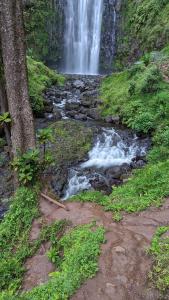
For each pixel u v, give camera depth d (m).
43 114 12.02
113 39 21.27
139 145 9.98
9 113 6.38
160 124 10.26
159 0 17.42
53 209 6.09
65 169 8.96
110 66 21.55
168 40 15.81
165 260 4.35
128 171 8.95
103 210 6.00
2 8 5.74
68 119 11.81
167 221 5.41
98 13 21.73
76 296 3.92
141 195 6.36
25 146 6.49
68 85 16.16
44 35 21.09
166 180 6.59
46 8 20.64
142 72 13.02
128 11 20.12
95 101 13.04
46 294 3.98
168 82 11.70
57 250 5.01
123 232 5.16
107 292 3.98
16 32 5.89
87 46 22.45
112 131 10.70
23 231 5.63
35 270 4.80
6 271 4.79
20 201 6.10
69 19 22.22
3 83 6.55
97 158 9.63
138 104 11.25
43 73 15.95
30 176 6.22
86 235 5.02
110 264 4.42
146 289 4.01
